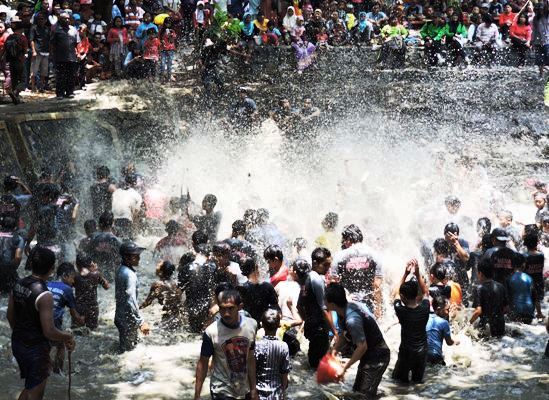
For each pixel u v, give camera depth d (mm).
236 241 15180
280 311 12727
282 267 13977
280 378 10516
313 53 35875
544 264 17359
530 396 11609
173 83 33875
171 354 14016
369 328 11680
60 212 17859
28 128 25375
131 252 14148
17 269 17969
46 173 19922
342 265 14086
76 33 29969
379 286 14148
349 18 38250
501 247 15938
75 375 13047
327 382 11516
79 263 15180
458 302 15047
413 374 12672
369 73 36062
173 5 37188
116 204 20516
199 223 18062
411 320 12453
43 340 10148
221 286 10523
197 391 9672
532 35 35312
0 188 23234
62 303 12148
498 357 13875
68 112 27000
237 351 9648
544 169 29812
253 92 33875
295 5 38812
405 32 36344
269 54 36094
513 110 33812
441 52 36094
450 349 14000
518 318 15773
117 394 12234
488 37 36750
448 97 34156
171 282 15445
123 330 14062
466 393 11891
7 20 32281
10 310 10195
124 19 35625
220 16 34312
